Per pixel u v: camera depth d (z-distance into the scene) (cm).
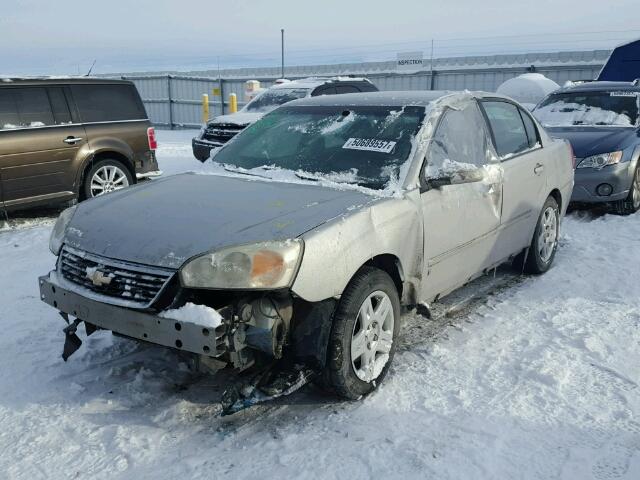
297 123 437
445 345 392
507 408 315
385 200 337
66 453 279
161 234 298
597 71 1789
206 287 272
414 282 360
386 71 2211
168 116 2469
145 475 264
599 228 691
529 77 1411
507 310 452
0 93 687
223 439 291
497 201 438
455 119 414
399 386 338
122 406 319
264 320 285
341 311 306
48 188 725
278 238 283
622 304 460
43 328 417
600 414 310
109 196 371
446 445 284
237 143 450
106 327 296
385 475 263
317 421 306
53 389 335
